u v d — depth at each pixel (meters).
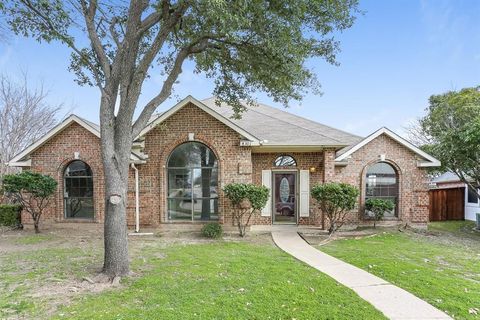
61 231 12.05
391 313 4.71
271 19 7.01
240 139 12.02
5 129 20.02
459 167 14.22
